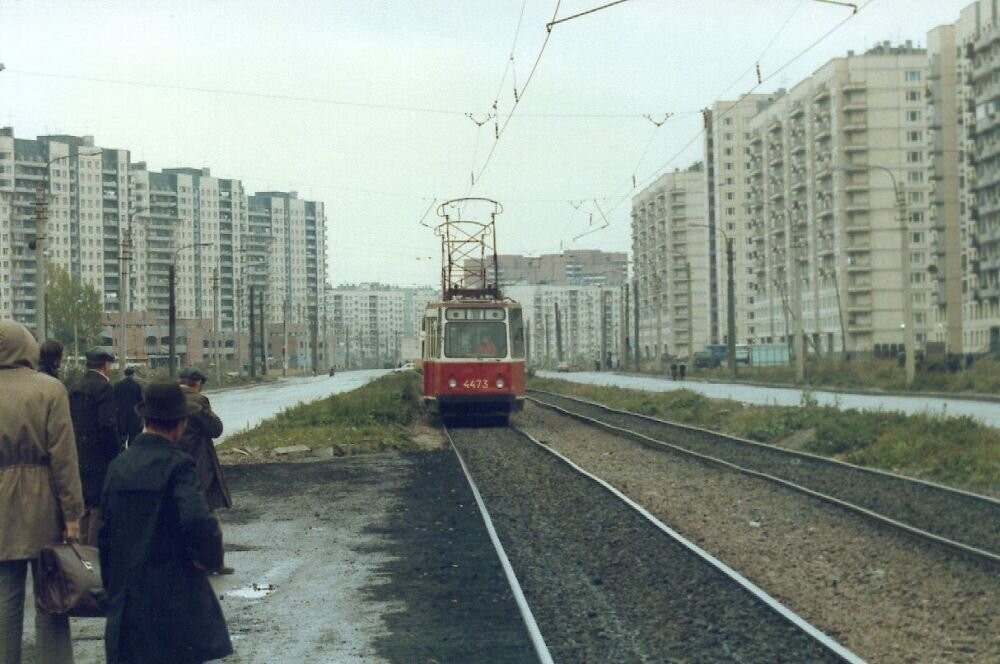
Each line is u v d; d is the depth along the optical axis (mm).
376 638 7988
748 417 30688
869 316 122000
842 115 122062
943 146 109188
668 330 168625
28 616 8984
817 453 23141
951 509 13891
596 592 9508
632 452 23156
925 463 19156
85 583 5691
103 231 158000
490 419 35219
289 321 191625
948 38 109500
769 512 14258
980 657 7172
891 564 10500
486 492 17031
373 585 10016
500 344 30547
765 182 144625
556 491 16766
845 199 122188
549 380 77375
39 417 5957
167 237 168875
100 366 9102
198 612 5246
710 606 8797
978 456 18406
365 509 15508
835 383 59188
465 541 12414
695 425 32781
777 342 140625
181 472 5246
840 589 9562
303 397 60719
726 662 7125
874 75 121438
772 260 142875
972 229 103500
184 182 173000
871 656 7297
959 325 108750
